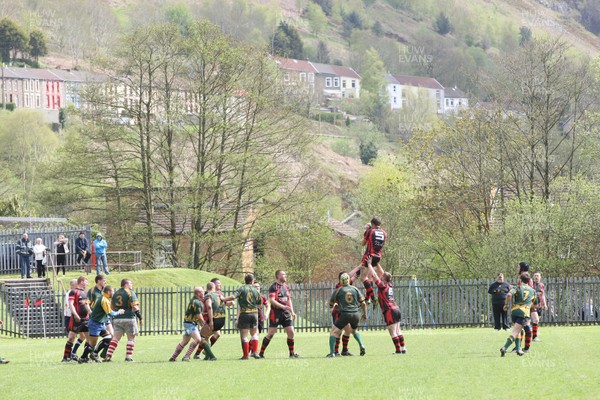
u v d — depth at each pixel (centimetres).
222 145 9950
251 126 9950
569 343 4331
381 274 3928
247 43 10406
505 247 8481
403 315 6881
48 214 9856
